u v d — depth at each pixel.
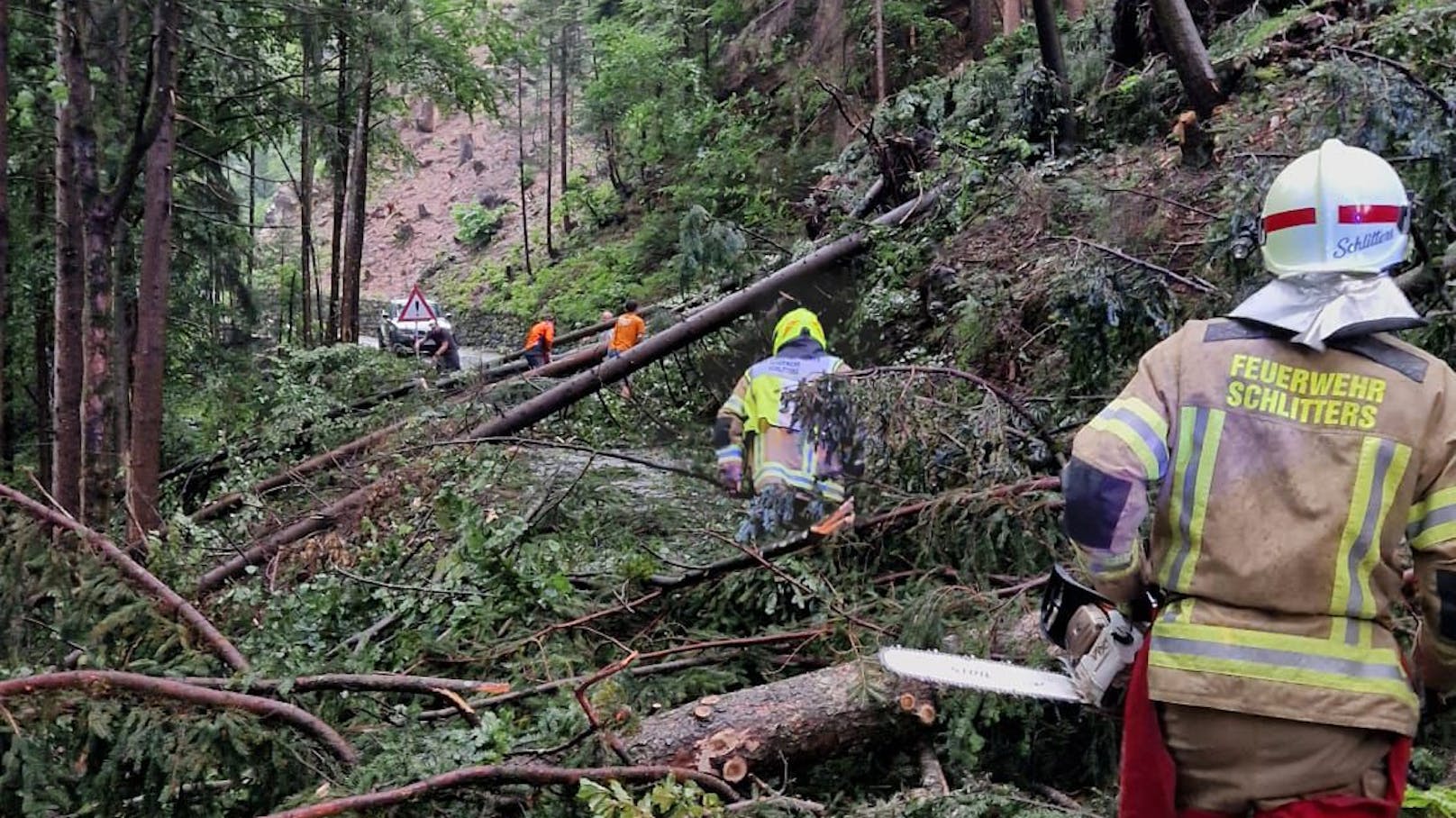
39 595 3.68
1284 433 1.77
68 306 6.86
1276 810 1.75
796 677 3.36
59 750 3.08
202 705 3.09
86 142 6.59
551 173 28.77
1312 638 1.75
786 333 4.91
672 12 23.19
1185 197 5.63
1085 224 6.09
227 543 5.74
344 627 4.33
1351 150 1.84
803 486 4.59
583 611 4.15
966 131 8.80
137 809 3.06
